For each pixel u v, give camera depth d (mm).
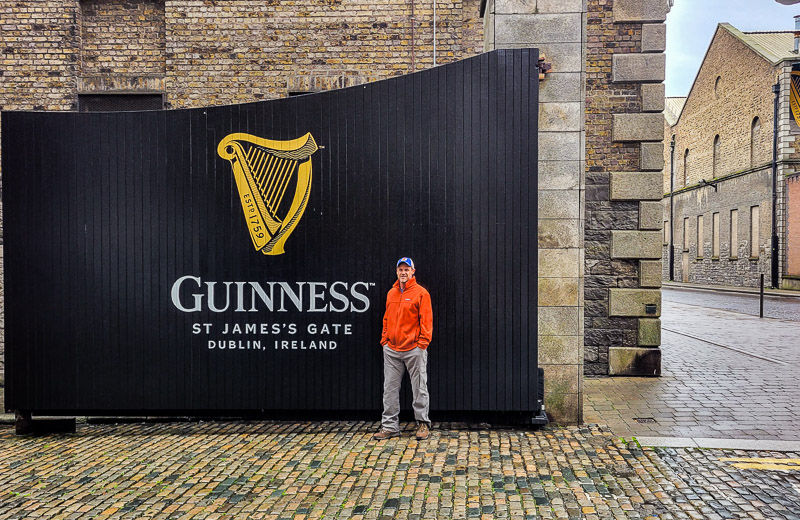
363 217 5680
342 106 5672
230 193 5754
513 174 5598
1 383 7977
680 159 40750
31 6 8336
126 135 5797
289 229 5719
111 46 8484
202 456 5062
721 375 8266
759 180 29141
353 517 3826
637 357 8250
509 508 3926
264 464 4824
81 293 5836
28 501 4152
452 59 8375
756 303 20750
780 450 5055
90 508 4016
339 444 5336
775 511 3873
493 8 5797
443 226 5625
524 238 5598
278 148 5703
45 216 5844
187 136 5766
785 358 9539
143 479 4539
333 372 5727
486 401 5617
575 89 5734
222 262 5762
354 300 5691
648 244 8273
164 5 8453
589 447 5141
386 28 8383
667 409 6473
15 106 8383
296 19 8383
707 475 4504
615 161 8375
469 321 5621
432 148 5633
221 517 3852
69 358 5848
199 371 5789
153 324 5809
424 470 4617
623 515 3820
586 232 8414
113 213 5816
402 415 5781
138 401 5805
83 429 6137
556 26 5730
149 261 5801
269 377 5758
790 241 26734
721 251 33656
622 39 8328
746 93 30797
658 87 8219
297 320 5727
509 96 5586
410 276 5324
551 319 5832
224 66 8383
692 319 15461
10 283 5852
